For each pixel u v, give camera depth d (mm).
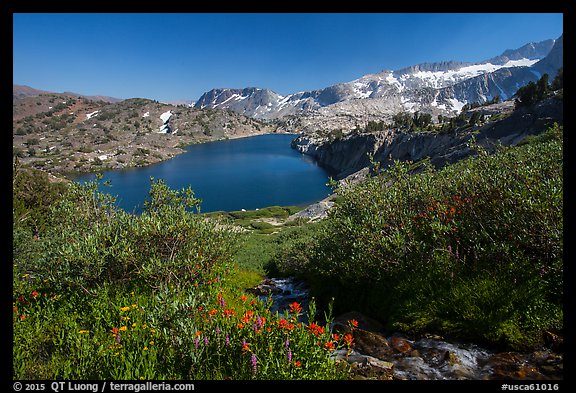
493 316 6203
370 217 9117
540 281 6219
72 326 6164
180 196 11750
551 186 6645
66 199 11242
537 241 6762
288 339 4922
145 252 9578
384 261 8422
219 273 10828
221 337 5270
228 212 89750
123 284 8883
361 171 125125
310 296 11367
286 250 20453
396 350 6332
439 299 7012
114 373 4652
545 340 5633
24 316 6520
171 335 5250
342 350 6605
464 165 10641
